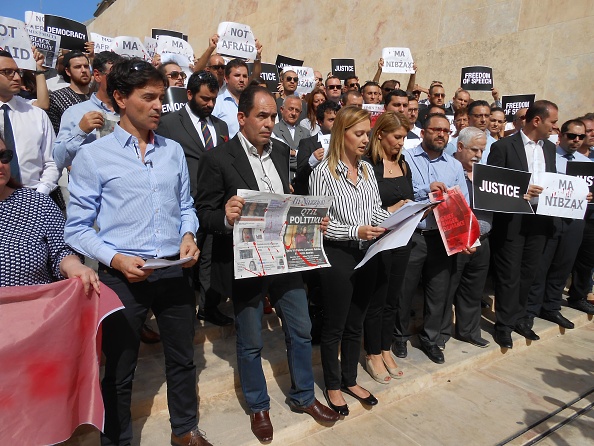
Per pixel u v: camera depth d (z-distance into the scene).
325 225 2.78
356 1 9.94
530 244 4.36
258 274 2.46
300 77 7.00
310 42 10.95
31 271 1.97
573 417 3.40
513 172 3.93
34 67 3.87
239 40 5.73
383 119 3.32
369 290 3.06
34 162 3.11
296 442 2.91
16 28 3.77
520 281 4.49
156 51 6.56
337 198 2.89
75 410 2.03
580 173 4.74
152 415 2.92
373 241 2.96
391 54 6.93
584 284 5.30
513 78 7.54
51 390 1.94
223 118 4.58
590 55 6.70
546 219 4.33
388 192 3.32
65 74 4.68
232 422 2.91
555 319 4.97
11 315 1.87
